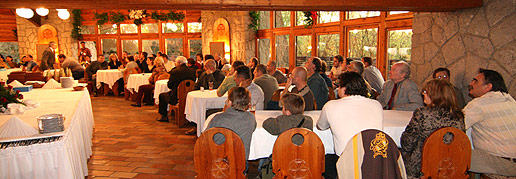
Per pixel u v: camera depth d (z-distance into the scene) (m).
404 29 5.79
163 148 4.41
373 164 2.03
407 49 5.80
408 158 2.38
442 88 2.29
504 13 3.40
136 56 9.89
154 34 12.05
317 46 8.30
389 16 6.09
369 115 2.30
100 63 9.57
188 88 5.51
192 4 3.61
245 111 2.61
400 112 3.29
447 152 2.23
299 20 8.84
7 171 2.29
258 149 2.76
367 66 5.50
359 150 2.08
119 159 3.98
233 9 3.97
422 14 4.61
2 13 12.16
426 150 2.21
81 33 12.47
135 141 4.75
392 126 2.81
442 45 4.25
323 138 2.83
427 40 4.54
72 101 3.97
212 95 4.67
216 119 2.55
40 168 2.34
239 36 10.15
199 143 2.26
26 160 2.31
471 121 2.55
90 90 9.32
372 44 6.65
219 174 2.29
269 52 10.18
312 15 8.10
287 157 2.25
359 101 2.35
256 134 2.76
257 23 10.19
